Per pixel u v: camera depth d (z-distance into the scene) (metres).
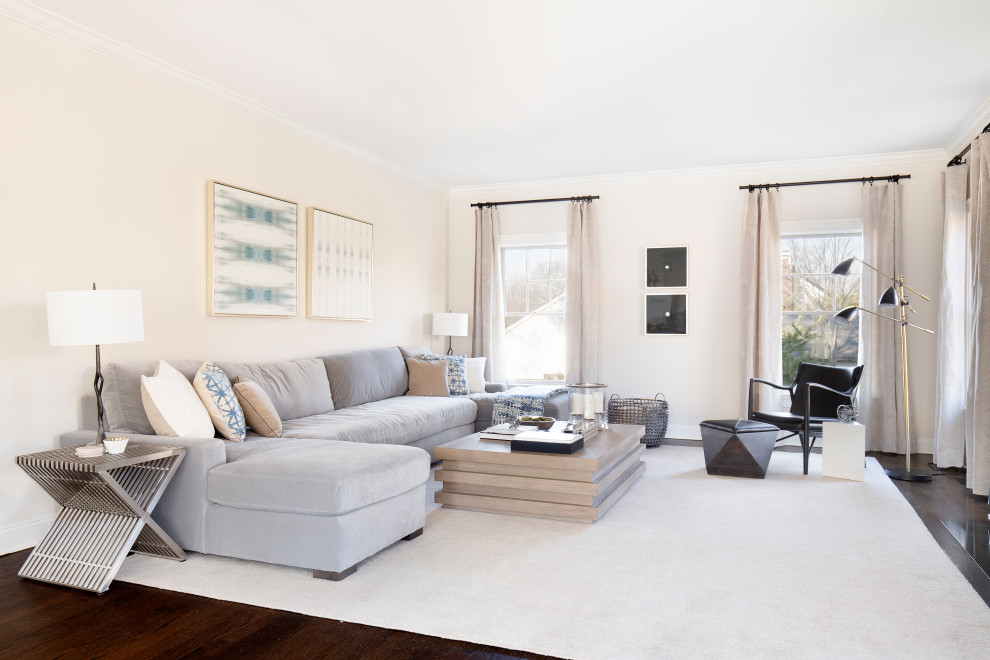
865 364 6.02
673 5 3.27
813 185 6.27
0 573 2.94
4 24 3.18
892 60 3.94
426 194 7.09
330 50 3.79
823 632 2.33
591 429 4.46
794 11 3.33
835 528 3.58
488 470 3.92
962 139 5.30
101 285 3.66
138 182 3.88
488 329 7.20
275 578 2.85
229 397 3.71
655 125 5.20
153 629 2.37
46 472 2.83
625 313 6.85
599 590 2.71
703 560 3.07
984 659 2.14
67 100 3.47
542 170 6.70
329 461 2.98
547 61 3.96
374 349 5.86
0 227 3.17
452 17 3.39
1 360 3.19
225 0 3.20
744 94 4.52
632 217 6.83
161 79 4.01
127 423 3.45
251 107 4.66
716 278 6.55
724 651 2.19
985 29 3.53
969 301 4.72
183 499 3.08
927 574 2.90
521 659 2.15
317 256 5.33
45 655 2.19
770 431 4.84
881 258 5.99
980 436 4.33
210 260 4.33
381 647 2.24
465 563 3.02
